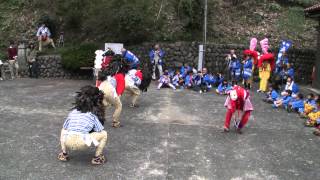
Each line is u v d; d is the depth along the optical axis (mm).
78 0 18281
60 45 17719
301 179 5723
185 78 13898
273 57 13289
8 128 7781
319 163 6422
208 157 6480
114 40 16750
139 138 7402
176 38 16453
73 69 15961
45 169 5723
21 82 14555
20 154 6305
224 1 19734
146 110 9836
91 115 5816
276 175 5832
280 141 7594
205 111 10000
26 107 9773
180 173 5754
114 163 6055
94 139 5723
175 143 7172
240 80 14602
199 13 16875
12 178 5367
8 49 16172
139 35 16359
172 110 9953
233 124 8703
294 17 18781
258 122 9078
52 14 18891
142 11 16422
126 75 9703
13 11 19547
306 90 14227
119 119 8805
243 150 6934
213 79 13648
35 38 18062
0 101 10445
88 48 16047
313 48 16578
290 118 9633
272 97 11445
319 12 13250
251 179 5645
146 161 6191
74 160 6125
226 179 5605
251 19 18641
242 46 15875
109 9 16578
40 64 16312
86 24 17547
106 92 7664
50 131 7652
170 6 17500
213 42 16359
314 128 8719
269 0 19922
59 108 9758
